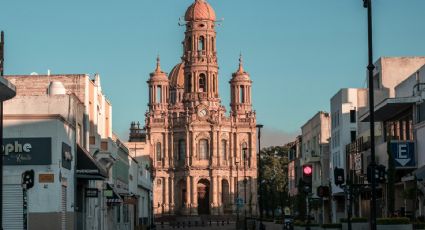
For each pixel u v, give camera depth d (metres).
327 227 55.09
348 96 94.94
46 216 45.31
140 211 113.25
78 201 55.94
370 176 36.84
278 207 144.00
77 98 54.94
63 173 47.62
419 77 65.38
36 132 45.62
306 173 48.03
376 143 77.69
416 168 63.09
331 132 103.94
